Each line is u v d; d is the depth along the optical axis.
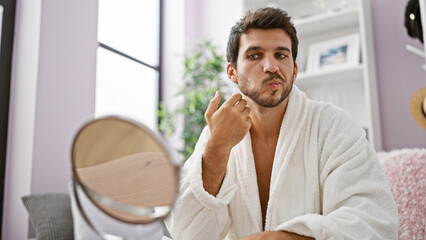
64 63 2.14
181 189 0.75
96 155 0.32
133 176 0.31
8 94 1.98
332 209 0.69
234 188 0.74
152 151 0.30
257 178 0.91
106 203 0.32
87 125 0.31
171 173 0.29
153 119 3.33
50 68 2.04
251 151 0.89
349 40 2.48
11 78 2.01
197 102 2.92
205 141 0.91
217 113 0.69
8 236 1.88
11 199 1.90
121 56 2.94
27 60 1.99
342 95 2.56
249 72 0.76
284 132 0.85
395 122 2.38
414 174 1.02
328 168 0.75
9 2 2.03
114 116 0.30
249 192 0.86
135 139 0.30
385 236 0.60
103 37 2.77
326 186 0.71
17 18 2.05
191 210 0.73
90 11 2.36
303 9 2.83
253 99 0.77
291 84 0.76
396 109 2.38
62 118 2.09
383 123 2.41
